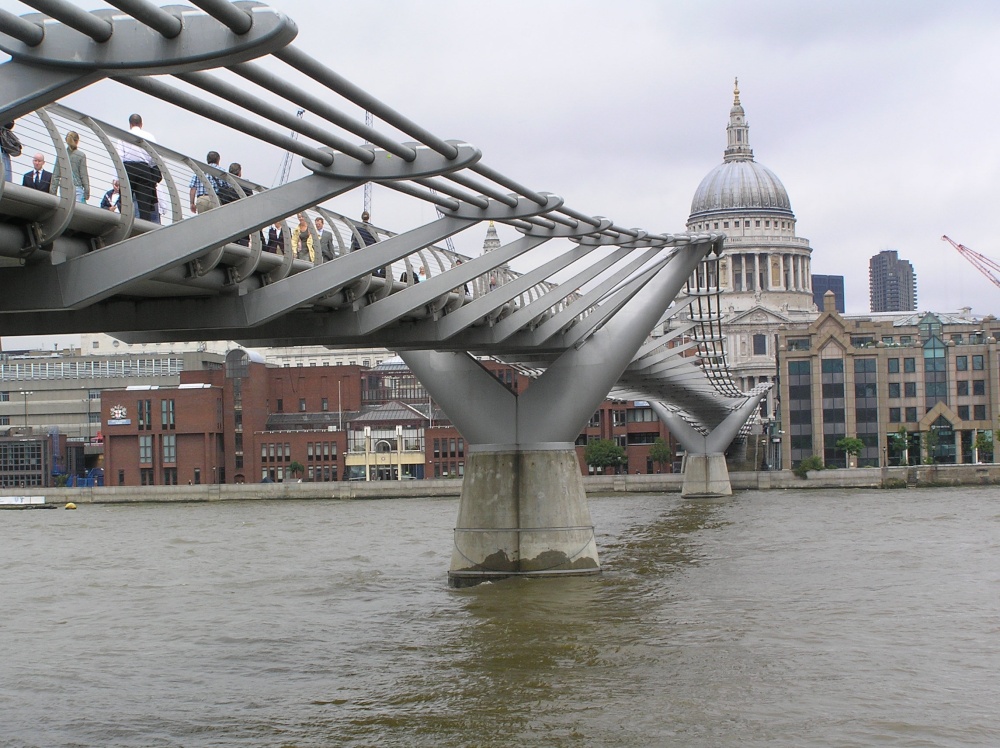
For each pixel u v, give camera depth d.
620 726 28.16
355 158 23.69
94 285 24.48
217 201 27.52
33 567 66.56
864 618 40.94
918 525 79.50
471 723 28.73
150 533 92.12
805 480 147.00
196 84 17.38
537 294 54.75
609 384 50.28
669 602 44.56
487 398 49.97
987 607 42.94
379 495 151.75
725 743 26.72
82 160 23.62
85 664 36.72
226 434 170.12
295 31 15.96
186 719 29.94
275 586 53.47
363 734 28.16
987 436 154.25
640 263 48.44
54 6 14.63
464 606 44.84
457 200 30.92
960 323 196.25
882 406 156.75
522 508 49.84
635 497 133.88
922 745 26.47
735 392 112.94
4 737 28.78
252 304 31.14
